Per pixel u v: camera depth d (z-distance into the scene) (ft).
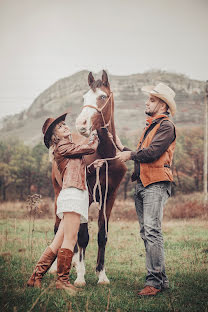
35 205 14.43
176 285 11.49
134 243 19.48
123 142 79.87
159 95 11.32
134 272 13.70
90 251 17.53
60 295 9.81
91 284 12.09
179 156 89.71
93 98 12.36
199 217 33.32
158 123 11.13
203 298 10.11
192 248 17.85
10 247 17.17
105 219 12.38
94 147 11.12
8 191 93.45
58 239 10.83
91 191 12.66
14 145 104.58
